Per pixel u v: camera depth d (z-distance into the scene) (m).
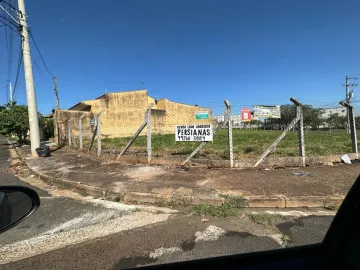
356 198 1.88
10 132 28.09
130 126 33.41
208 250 4.06
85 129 27.94
